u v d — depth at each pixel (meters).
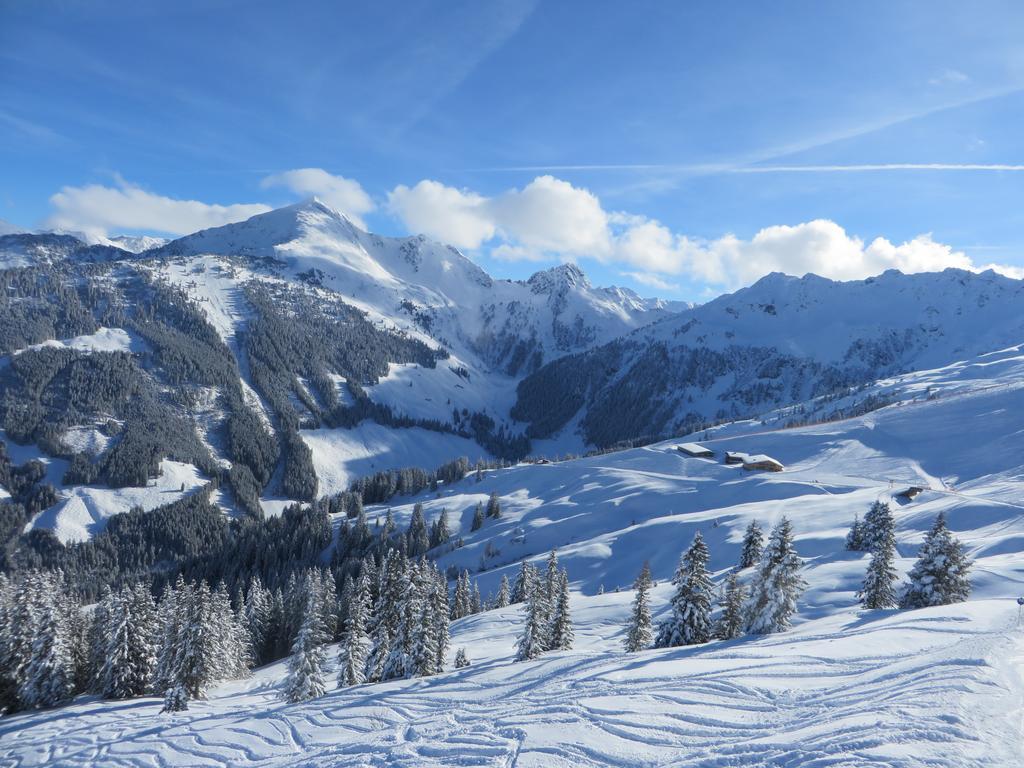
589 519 143.50
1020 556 52.56
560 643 53.00
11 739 41.03
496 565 130.62
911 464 150.00
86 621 64.94
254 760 25.98
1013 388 179.50
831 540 75.50
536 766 17.56
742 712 19.19
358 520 156.88
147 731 35.03
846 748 14.70
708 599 43.19
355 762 20.86
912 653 22.39
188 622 52.81
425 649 44.69
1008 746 13.88
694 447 194.88
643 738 18.28
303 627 48.44
